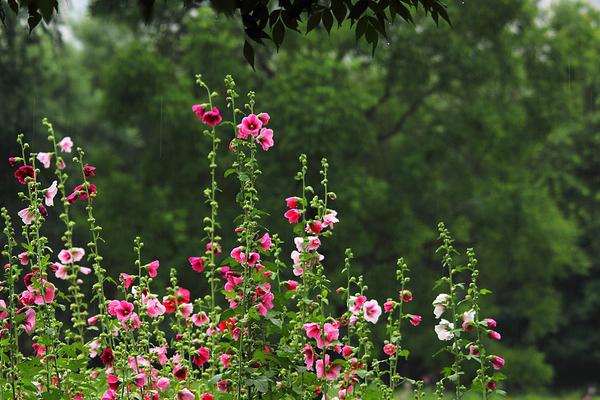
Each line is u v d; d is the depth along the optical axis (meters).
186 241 20.47
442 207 23.69
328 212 4.45
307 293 4.34
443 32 23.03
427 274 22.95
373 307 4.46
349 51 23.70
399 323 4.54
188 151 21.42
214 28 22.12
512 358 24.81
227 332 4.28
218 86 21.66
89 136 26.80
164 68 21.75
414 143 23.30
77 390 4.27
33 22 3.82
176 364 4.55
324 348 4.25
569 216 31.00
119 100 21.78
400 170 22.97
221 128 21.28
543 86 24.73
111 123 22.50
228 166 21.19
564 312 33.59
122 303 4.31
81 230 19.94
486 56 23.38
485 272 25.72
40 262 4.29
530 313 26.44
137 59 21.64
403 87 23.56
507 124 23.36
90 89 31.02
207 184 21.88
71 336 4.38
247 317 4.02
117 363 4.19
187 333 4.50
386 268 22.39
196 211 21.45
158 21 21.64
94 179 22.00
